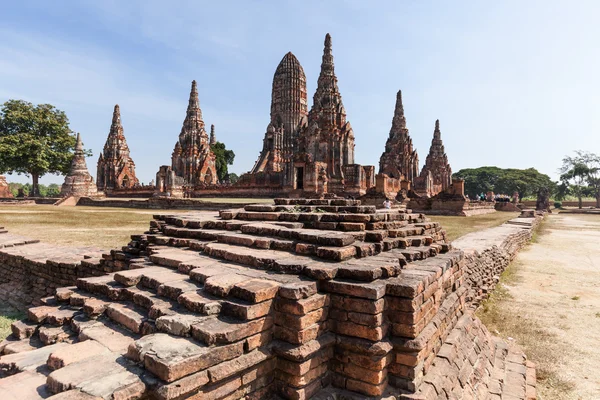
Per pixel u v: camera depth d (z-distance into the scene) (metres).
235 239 5.82
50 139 55.78
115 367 3.04
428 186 57.97
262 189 48.03
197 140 59.91
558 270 13.86
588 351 6.96
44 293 9.24
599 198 76.56
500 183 96.56
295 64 63.12
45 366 3.45
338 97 47.03
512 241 16.39
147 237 7.09
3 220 21.88
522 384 5.67
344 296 4.11
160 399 2.80
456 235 17.53
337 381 4.14
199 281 4.43
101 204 45.53
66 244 13.05
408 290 4.03
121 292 4.58
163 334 3.41
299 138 49.97
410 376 4.05
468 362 5.45
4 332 7.32
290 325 3.80
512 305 9.68
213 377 3.14
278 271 4.52
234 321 3.59
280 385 3.86
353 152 46.78
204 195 52.47
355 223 5.62
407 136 64.62
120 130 67.44
